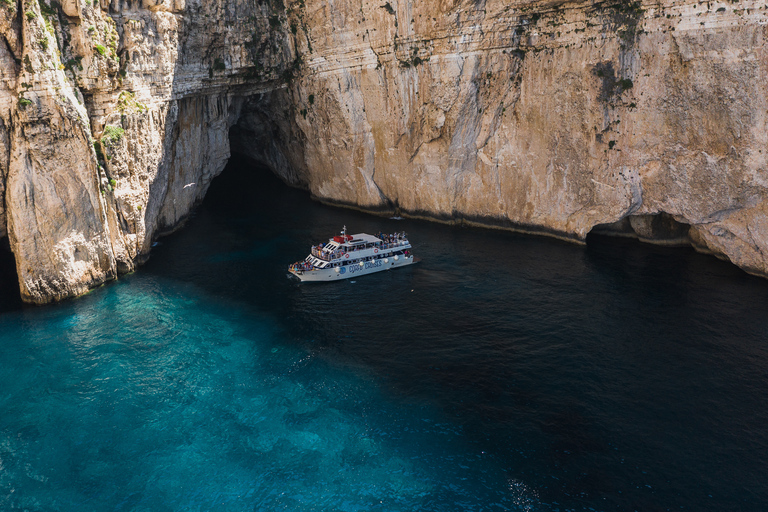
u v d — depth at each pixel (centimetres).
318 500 2352
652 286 4316
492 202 5872
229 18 5816
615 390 3031
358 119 6419
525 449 2609
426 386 3100
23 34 3688
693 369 3203
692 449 2591
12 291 4166
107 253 4372
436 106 5734
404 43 5766
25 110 3709
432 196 6200
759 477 2423
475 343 3553
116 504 2339
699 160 4481
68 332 3650
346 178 6762
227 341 3594
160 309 4006
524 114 5441
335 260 4691
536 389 3055
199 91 5725
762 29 3956
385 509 2302
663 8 4419
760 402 2909
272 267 4869
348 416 2864
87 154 4075
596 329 3672
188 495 2383
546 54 5156
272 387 3109
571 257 5000
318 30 6306
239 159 8938
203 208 6694
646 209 4953
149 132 4728
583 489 2375
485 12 5247
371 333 3716
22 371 3216
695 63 4325
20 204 3816
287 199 7281
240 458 2591
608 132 4919
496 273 4684
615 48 4700
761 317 3766
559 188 5362
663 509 2266
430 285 4494
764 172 4156
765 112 4059
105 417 2862
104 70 4181
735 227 4444
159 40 4809
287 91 6900
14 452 2617
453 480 2445
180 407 2941
